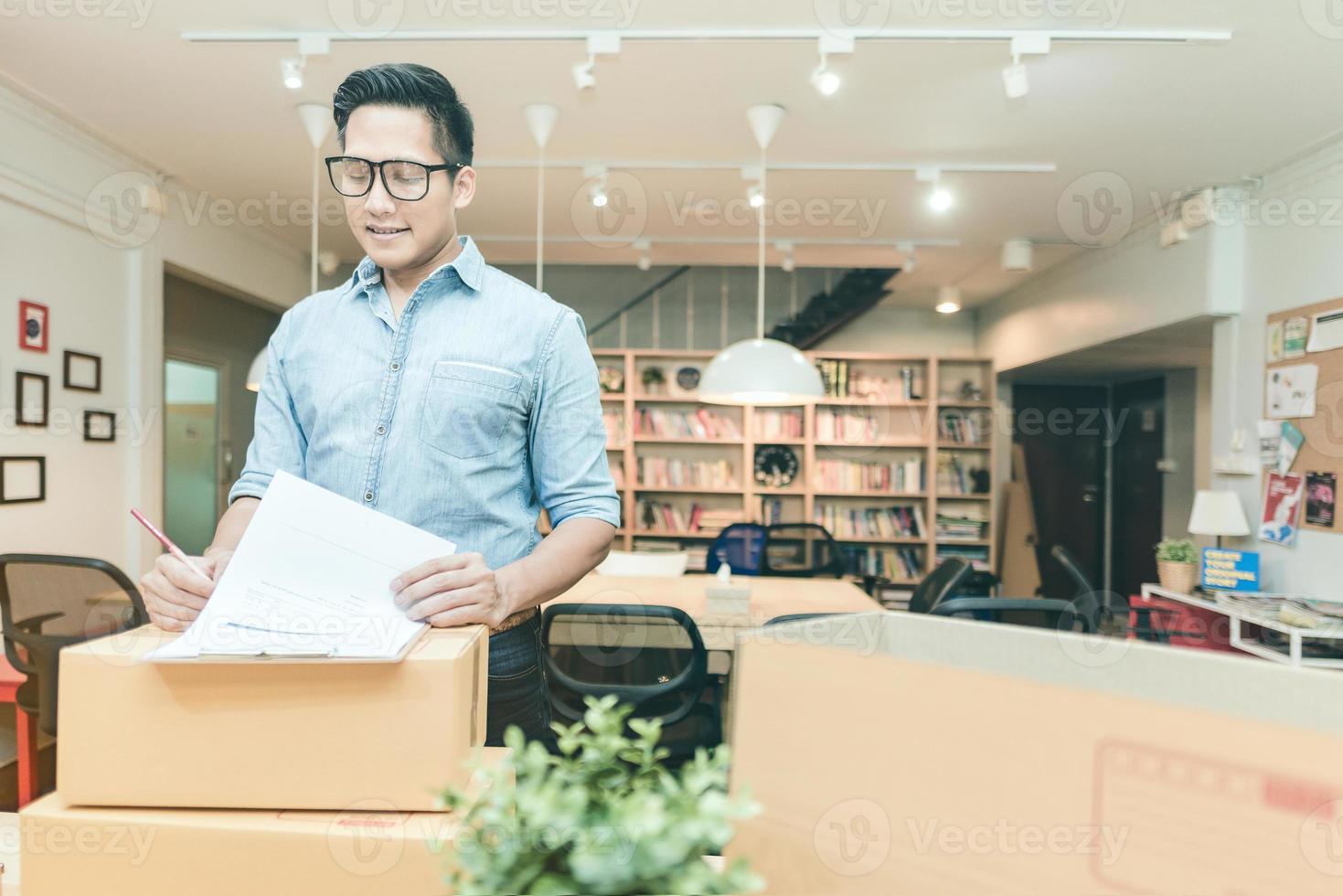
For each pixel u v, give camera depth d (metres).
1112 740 0.40
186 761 0.59
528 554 0.99
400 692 0.60
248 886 0.57
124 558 3.32
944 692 0.45
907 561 5.68
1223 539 3.71
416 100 0.88
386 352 0.94
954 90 2.75
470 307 0.95
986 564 5.68
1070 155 3.30
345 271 5.32
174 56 2.54
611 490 1.01
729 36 2.40
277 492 0.70
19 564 1.95
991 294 5.91
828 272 5.92
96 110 2.92
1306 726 0.42
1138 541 6.52
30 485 2.82
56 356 2.95
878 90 2.76
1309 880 0.35
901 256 4.90
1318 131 2.99
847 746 0.47
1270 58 2.48
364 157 0.88
